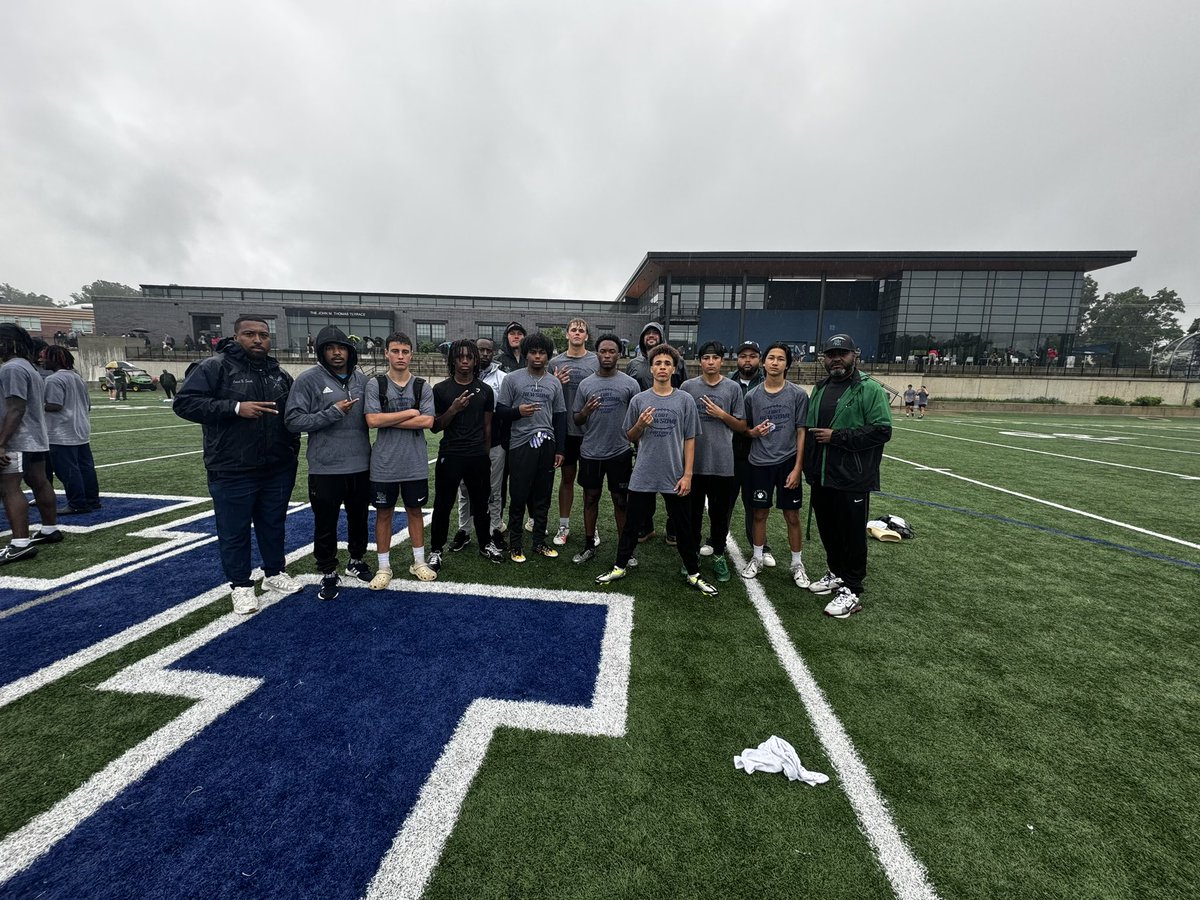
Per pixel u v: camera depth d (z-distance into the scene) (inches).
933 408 970.1
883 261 1103.0
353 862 64.3
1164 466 381.4
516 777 78.9
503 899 60.0
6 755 80.8
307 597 138.7
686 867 64.7
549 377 170.1
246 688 99.1
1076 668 113.5
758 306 1266.0
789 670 109.8
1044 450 455.2
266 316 1251.8
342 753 82.8
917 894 61.9
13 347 157.5
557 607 136.3
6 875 61.2
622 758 83.4
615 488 163.8
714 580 156.9
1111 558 184.5
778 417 150.4
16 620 123.8
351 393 134.6
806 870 64.7
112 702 94.4
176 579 148.4
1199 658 118.7
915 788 78.7
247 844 66.3
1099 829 71.9
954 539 203.5
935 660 115.4
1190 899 61.7
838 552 146.3
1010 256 1085.8
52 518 175.8
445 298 1354.6
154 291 1263.5
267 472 129.7
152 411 619.8
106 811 70.9
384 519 143.5
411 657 111.0
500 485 182.4
